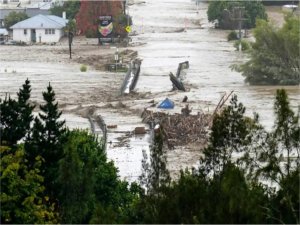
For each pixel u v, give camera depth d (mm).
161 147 81938
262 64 195125
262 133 80188
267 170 67938
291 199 63125
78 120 146000
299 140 70500
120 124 141375
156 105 160750
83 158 81062
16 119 73938
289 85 193375
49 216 67375
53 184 69688
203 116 138750
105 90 184125
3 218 66625
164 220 60562
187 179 64125
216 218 58406
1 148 68875
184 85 190750
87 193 68250
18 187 67188
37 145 71125
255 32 198750
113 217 61594
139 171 100688
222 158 71000
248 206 58375
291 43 193875
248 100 167750
